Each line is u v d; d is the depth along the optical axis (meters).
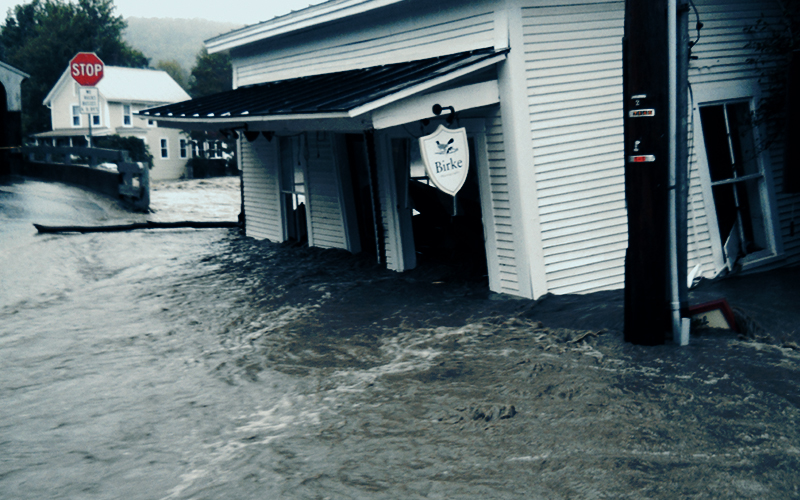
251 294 9.34
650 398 4.86
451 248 10.81
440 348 6.43
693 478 3.77
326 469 4.15
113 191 20.61
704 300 6.77
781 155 9.40
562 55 7.91
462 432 4.56
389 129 9.52
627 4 5.87
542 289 7.95
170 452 4.53
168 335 7.48
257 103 10.55
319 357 6.44
